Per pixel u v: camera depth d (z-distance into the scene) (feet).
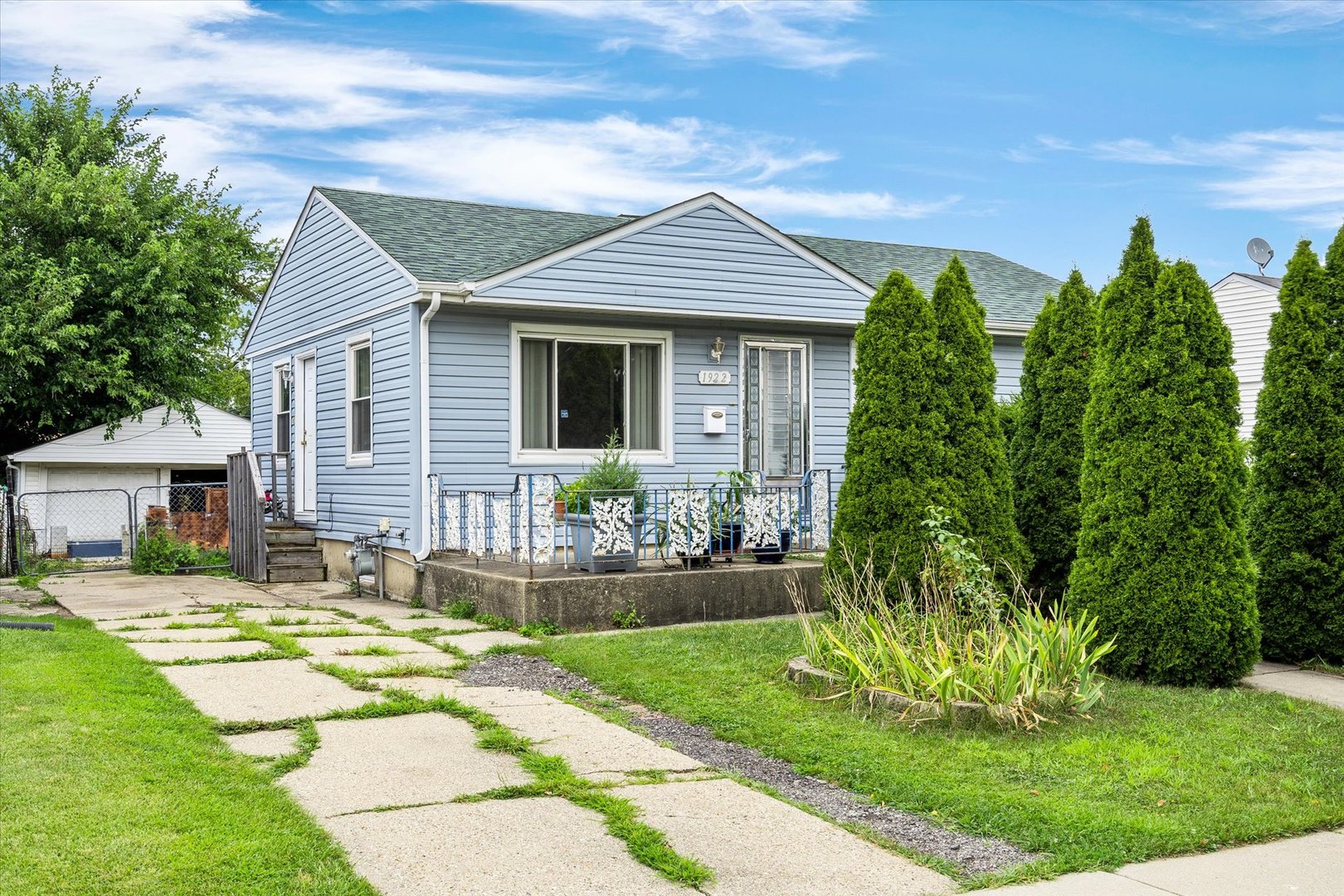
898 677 22.59
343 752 19.16
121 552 80.38
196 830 14.44
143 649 28.81
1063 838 15.11
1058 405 33.45
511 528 35.60
